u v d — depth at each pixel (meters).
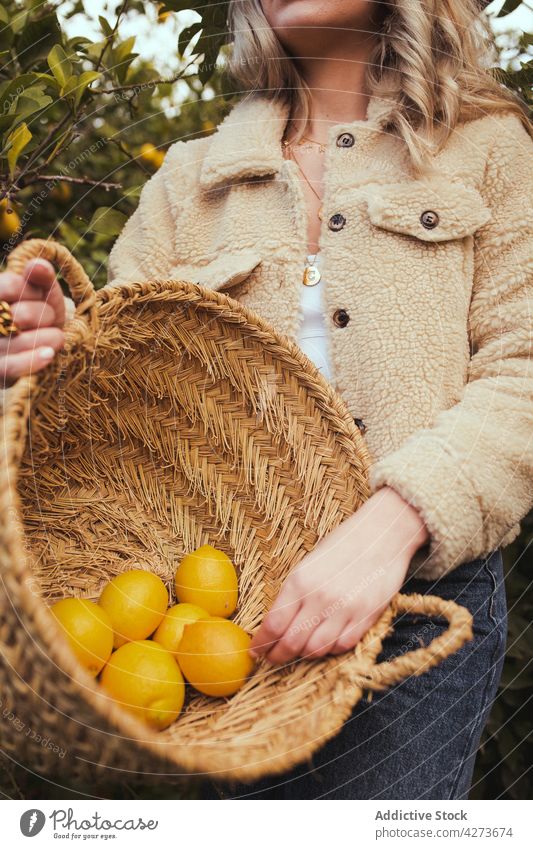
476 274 0.81
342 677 0.60
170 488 0.89
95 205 1.26
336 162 0.84
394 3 0.84
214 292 0.78
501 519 0.71
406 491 0.67
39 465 0.79
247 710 0.65
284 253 0.83
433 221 0.78
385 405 0.77
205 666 0.68
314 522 0.80
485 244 0.80
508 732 1.13
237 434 0.86
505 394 0.74
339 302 0.80
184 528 0.88
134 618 0.73
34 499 0.81
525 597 1.13
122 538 0.86
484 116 0.84
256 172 0.87
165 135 1.36
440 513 0.67
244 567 0.84
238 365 0.83
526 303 0.77
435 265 0.78
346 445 0.77
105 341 0.75
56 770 0.61
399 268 0.78
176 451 0.88
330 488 0.79
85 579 0.81
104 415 0.84
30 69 0.95
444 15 0.87
